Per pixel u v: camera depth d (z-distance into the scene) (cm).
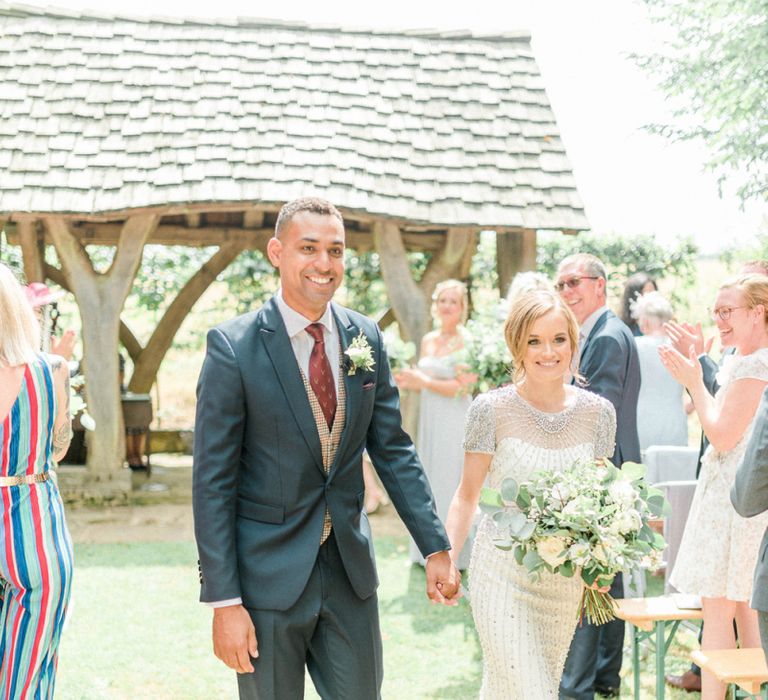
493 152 855
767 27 1333
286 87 875
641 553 281
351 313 287
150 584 598
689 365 362
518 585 297
